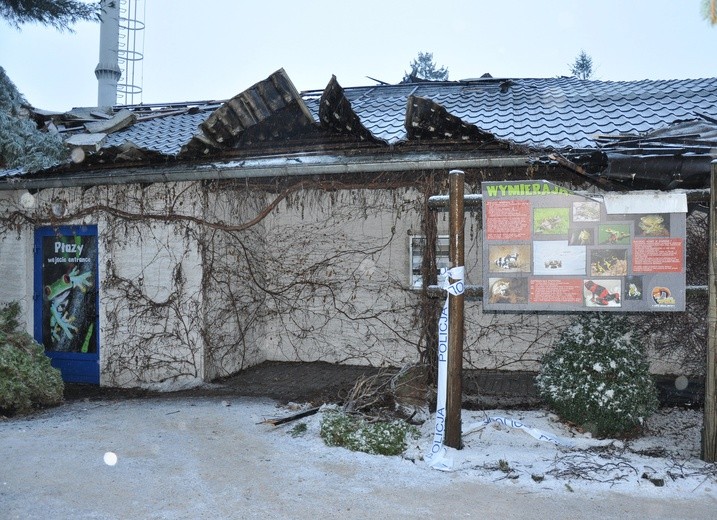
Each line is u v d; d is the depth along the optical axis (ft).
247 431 20.16
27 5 42.83
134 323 28.07
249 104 23.88
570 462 17.25
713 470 16.62
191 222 27.35
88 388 28.02
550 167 22.90
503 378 27.32
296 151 25.75
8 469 16.80
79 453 18.08
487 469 16.83
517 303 18.01
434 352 22.09
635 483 15.90
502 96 34.19
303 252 32.37
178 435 19.77
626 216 17.66
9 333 24.80
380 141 23.56
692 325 22.65
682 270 17.46
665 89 32.76
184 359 27.48
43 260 29.66
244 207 30.53
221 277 28.50
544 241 17.93
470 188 25.94
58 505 14.58
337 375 29.19
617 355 19.54
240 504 14.71
